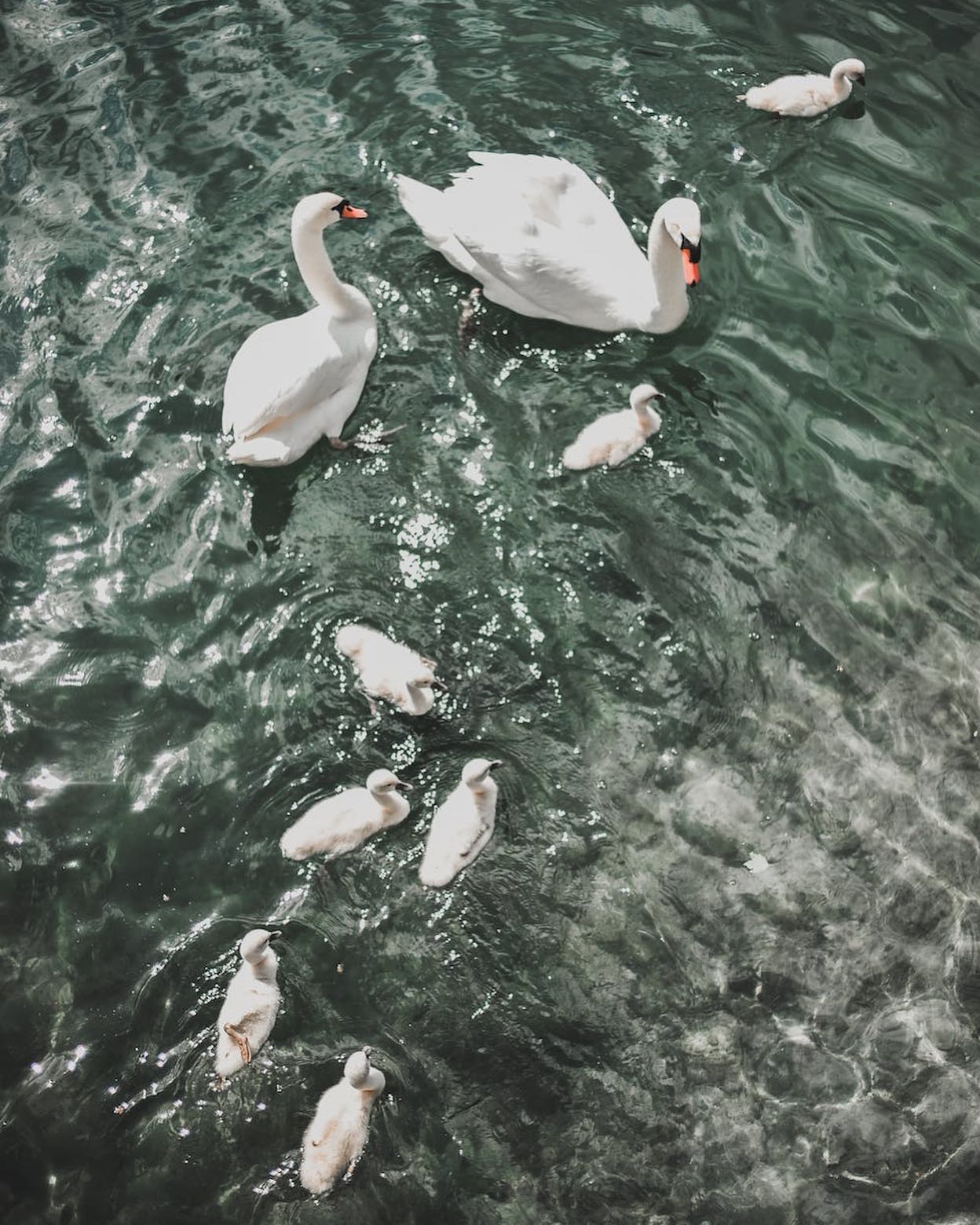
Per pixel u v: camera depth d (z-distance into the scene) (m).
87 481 4.12
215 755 3.58
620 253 4.50
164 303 4.55
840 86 5.06
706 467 4.09
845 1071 3.12
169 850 3.44
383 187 4.87
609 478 4.06
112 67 5.41
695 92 5.18
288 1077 3.07
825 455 4.14
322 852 3.38
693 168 4.91
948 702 3.69
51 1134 3.04
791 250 4.67
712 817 3.49
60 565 3.95
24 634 3.82
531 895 3.34
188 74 5.35
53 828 3.49
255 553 3.94
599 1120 3.04
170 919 3.33
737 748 3.60
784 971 3.26
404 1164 2.96
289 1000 3.18
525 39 5.40
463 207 4.44
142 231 4.78
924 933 3.33
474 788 3.34
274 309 4.51
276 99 5.21
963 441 4.18
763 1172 3.00
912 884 3.40
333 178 4.91
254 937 3.07
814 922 3.34
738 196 4.82
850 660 3.75
